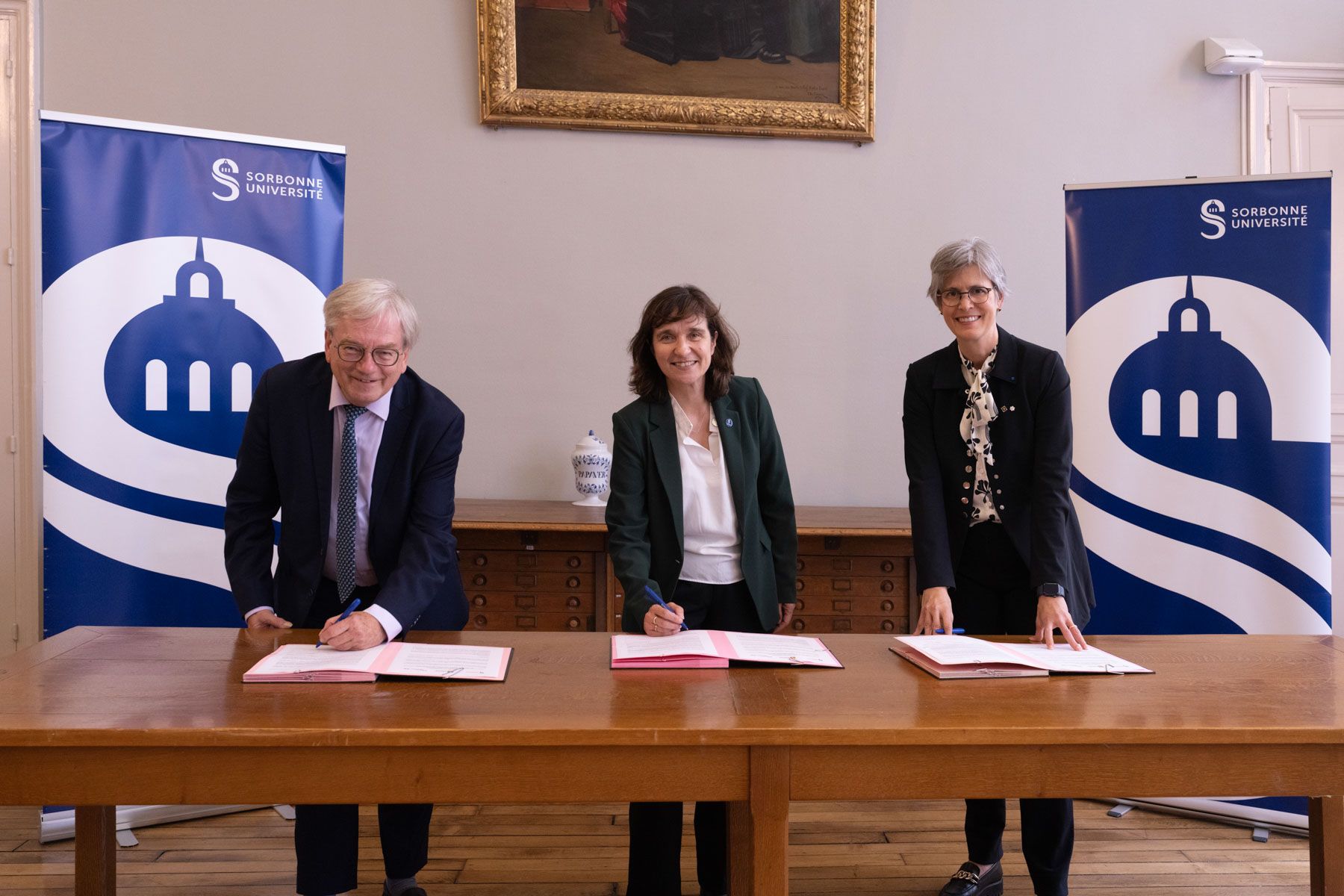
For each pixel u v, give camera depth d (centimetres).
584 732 152
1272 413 308
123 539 296
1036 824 242
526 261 423
